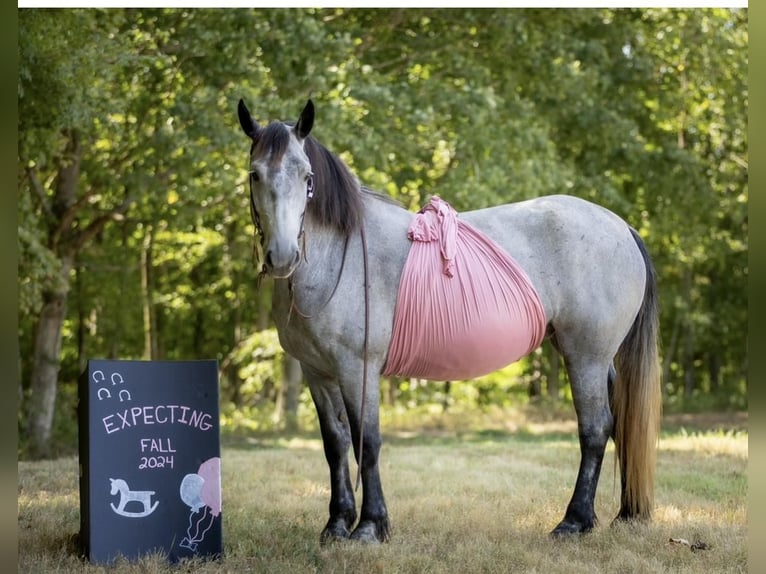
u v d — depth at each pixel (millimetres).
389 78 12727
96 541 4367
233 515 5664
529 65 13836
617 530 5039
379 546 4613
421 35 13586
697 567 4367
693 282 19219
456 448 10023
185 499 4520
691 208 15836
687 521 5379
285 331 4891
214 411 4602
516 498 6266
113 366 4469
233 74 11156
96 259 16969
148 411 4504
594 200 15125
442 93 12328
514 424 15234
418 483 6949
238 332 18938
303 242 4586
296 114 10742
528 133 12844
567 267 5121
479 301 4875
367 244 4867
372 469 4816
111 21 10539
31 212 11109
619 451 5258
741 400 17266
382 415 15734
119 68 10312
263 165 4344
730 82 15102
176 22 11438
